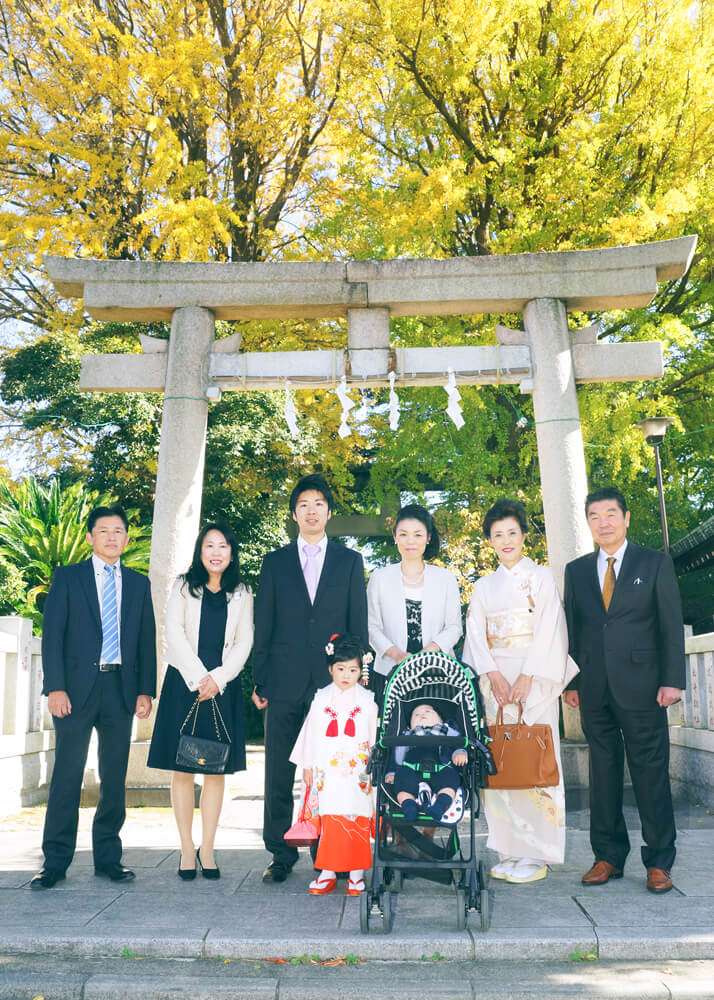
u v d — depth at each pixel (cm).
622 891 426
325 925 374
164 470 731
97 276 739
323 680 476
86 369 760
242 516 1716
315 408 1634
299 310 754
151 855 523
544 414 733
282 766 473
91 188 1441
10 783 713
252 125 1552
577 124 1241
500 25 1235
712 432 1557
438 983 324
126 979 329
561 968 340
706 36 1272
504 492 1358
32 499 1431
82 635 471
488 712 461
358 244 1347
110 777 467
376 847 380
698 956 349
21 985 324
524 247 1308
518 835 448
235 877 468
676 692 433
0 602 1253
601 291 736
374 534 2073
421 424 1361
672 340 1240
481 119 1404
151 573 724
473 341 1279
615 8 1286
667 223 1145
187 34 1561
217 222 1329
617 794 451
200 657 472
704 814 678
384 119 1373
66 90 1470
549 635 454
